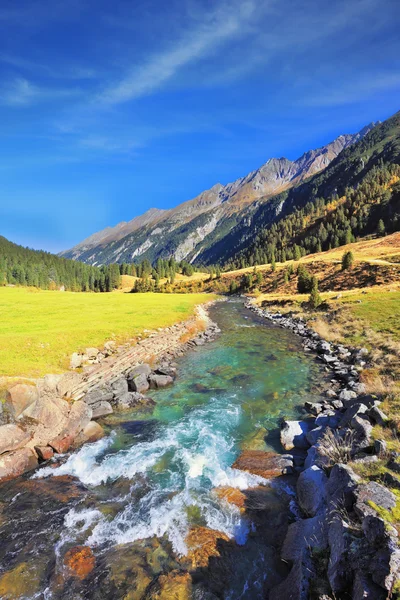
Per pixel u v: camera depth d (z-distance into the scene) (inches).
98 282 6614.2
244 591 274.7
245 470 450.6
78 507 390.3
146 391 796.0
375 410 432.1
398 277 2479.1
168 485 426.9
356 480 300.5
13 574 298.0
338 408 606.2
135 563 306.7
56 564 308.5
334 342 1175.0
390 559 198.8
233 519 359.3
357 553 222.5
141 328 1293.1
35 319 1305.4
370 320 1293.1
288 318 1956.2
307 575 246.2
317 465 397.7
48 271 6998.0
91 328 1158.3
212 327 1683.1
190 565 302.2
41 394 588.1
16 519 371.2
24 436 500.7
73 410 593.0
